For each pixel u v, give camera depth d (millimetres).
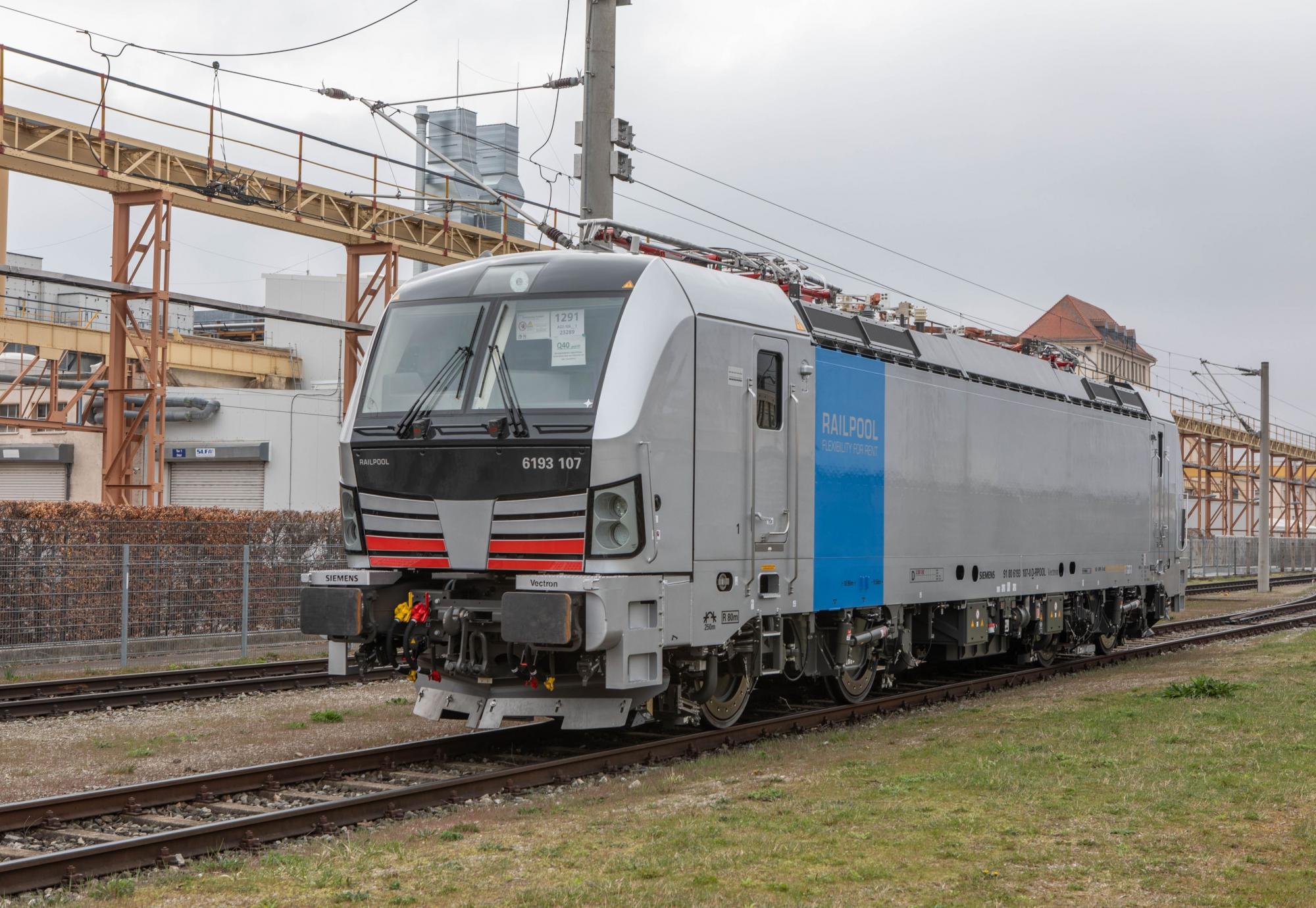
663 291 10258
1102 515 18797
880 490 13203
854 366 12805
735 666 11742
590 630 9477
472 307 10531
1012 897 6414
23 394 42031
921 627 14945
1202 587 41719
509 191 41344
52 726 12406
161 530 19469
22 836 7875
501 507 9906
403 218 31250
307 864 7059
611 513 9664
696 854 7215
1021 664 18531
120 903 6441
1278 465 80000
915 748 10859
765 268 12844
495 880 6758
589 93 16516
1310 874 6758
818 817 8078
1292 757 9898
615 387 9734
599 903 6301
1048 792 8773
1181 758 9945
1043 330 102875
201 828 7484
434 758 10664
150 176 25781
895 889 6559
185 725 12484
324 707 13727
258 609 20344
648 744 10789
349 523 10727
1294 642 20781
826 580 12242
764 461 11297
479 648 10086
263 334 55219
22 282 47094
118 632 18109
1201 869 6891
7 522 17234
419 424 10242
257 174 27906
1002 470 15898
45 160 23812
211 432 36531
